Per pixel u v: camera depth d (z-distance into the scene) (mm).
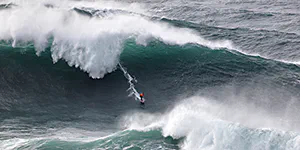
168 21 171875
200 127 99875
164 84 131125
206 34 164375
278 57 150500
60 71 132625
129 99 123500
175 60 142125
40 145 96312
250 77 135500
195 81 132500
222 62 142875
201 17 184000
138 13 177875
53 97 122938
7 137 101438
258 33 169375
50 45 141250
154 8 192250
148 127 104688
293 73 139250
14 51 138375
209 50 149875
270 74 137875
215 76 135250
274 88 130000
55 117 113875
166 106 119562
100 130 108188
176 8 194125
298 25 179875
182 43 152875
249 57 147000
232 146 93312
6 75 129750
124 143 97875
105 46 140625
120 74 134125
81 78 130750
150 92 127062
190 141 98250
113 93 126188
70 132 106312
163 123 106688
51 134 104750
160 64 139750
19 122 110188
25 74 130750
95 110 118250
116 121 113062
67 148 95500
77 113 116562
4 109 115938
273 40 163750
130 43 147250
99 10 171000
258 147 92062
